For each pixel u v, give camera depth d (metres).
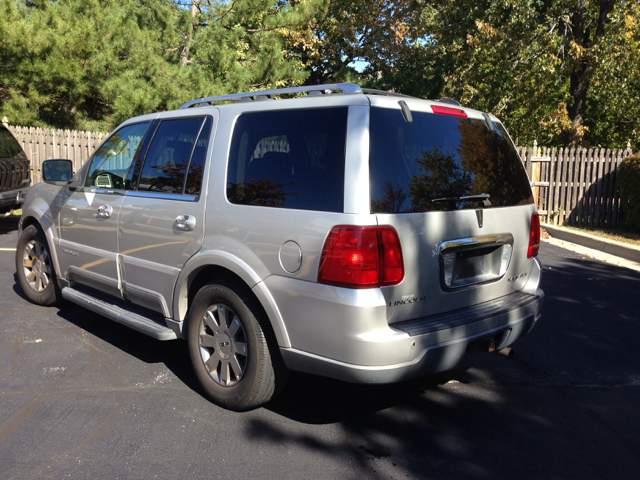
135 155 4.46
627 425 3.66
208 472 2.99
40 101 13.21
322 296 3.04
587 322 5.77
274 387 3.52
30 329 5.11
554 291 7.01
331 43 28.30
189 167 3.95
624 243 9.88
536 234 4.05
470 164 3.58
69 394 3.85
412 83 27.20
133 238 4.28
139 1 15.70
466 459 3.21
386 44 26.00
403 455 3.23
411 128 3.30
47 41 12.33
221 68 16.67
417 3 24.73
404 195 3.13
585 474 3.09
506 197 3.80
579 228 11.97
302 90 3.63
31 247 5.75
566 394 4.11
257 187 3.47
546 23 16.98
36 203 5.57
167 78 14.14
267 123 3.54
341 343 3.00
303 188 3.23
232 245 3.50
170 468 3.02
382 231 2.98
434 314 3.32
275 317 3.28
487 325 3.43
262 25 19.47
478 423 3.63
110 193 4.56
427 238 3.19
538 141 19.86
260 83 19.28
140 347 4.78
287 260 3.21
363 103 3.13
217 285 3.63
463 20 20.77
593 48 15.67
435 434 3.48
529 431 3.55
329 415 3.70
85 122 14.78
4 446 3.18
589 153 12.31
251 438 3.36
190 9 16.78
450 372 4.48
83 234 4.87
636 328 5.60
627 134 19.45
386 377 2.99
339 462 3.13
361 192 2.99
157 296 4.11
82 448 3.18
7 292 6.25
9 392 3.85
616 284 7.42
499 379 4.36
